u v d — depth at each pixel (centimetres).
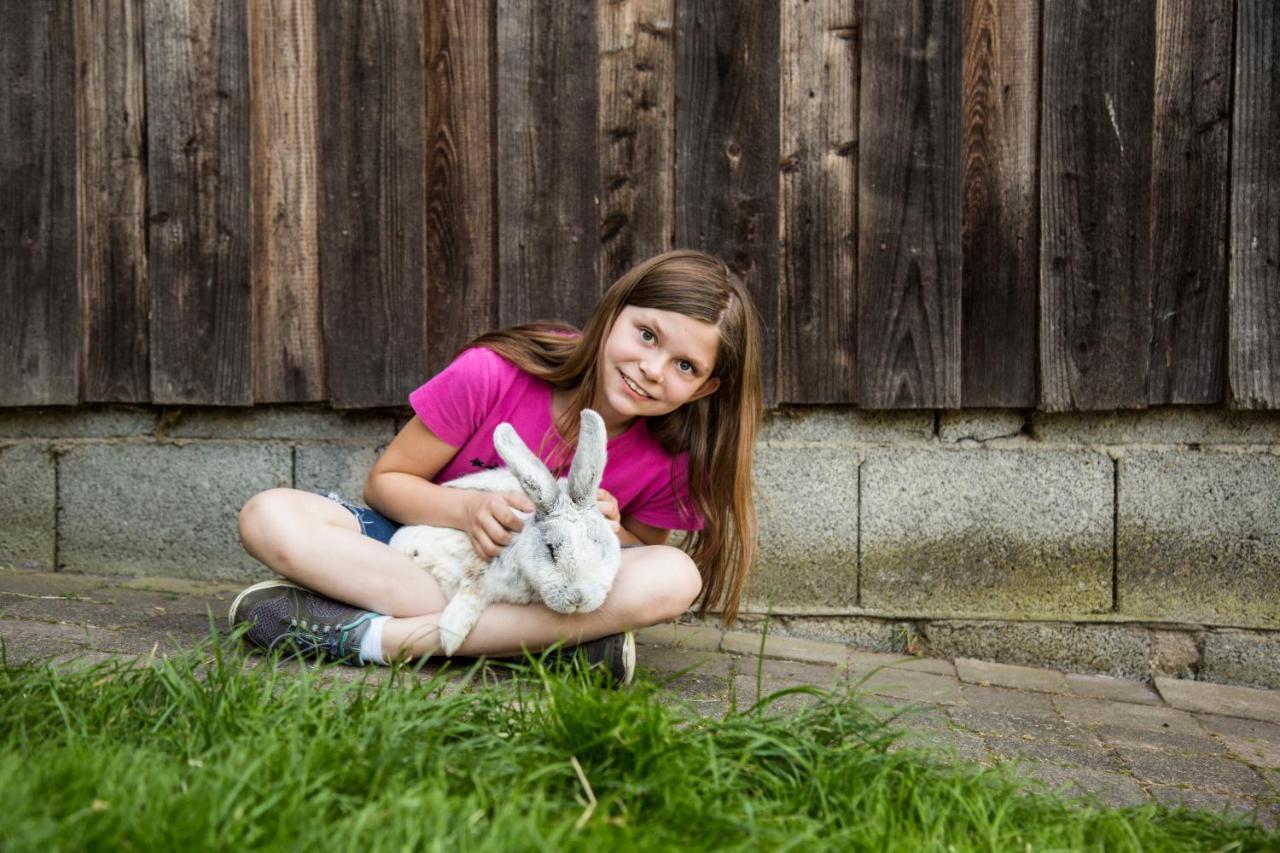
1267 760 232
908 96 301
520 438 231
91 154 315
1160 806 185
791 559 312
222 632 254
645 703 174
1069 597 308
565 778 162
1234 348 298
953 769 184
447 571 230
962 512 310
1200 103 298
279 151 313
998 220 303
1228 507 304
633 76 307
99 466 323
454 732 172
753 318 242
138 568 324
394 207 311
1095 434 309
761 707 191
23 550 325
